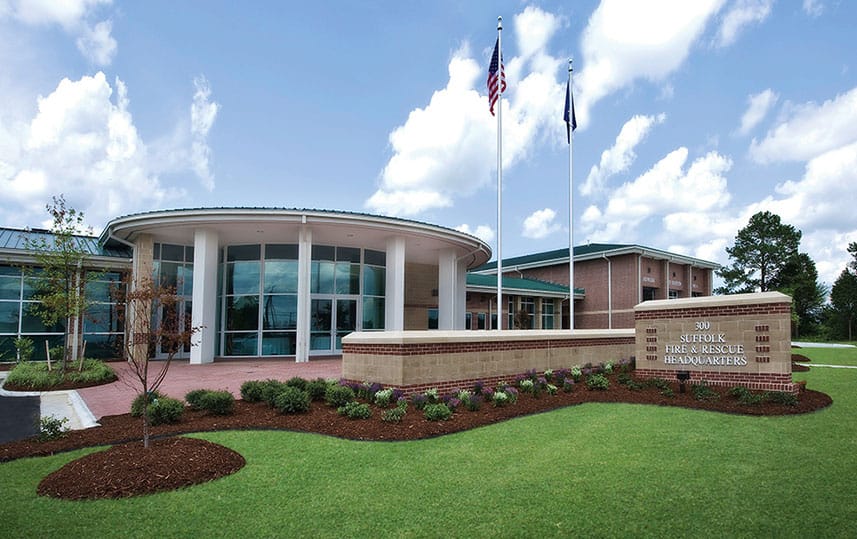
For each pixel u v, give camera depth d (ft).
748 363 38.86
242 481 19.03
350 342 40.16
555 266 152.35
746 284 157.89
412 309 99.45
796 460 21.07
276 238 73.56
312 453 22.70
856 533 14.34
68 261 51.26
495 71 63.77
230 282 75.36
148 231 67.56
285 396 30.96
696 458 21.53
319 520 15.61
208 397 30.53
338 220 64.54
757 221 157.79
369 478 19.35
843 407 32.68
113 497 17.39
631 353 58.03
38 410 35.40
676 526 14.93
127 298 27.58
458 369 38.86
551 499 17.07
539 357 46.57
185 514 16.06
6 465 21.34
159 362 67.92
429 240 76.69
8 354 66.44
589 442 24.40
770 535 14.30
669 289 141.59
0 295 66.59
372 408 31.99
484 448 23.47
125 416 30.99
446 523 15.34
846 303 178.60
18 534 14.69
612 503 16.66
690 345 42.16
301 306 65.82
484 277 126.31
